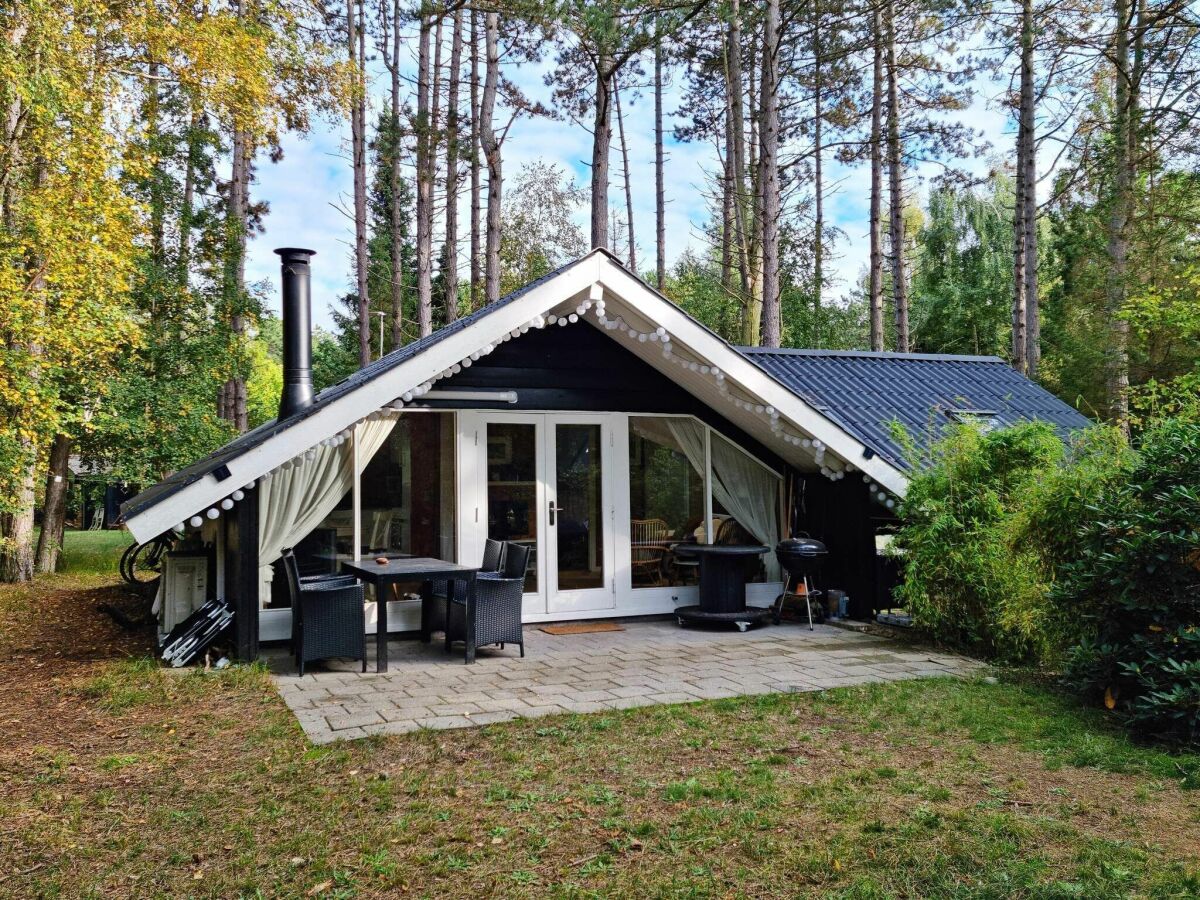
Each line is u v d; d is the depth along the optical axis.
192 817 3.95
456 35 23.83
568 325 9.37
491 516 9.03
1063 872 3.30
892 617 9.20
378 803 4.07
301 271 8.96
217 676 6.72
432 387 8.78
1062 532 6.74
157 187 15.07
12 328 9.55
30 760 4.81
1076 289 17.28
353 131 22.19
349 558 8.48
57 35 9.95
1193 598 5.19
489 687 6.41
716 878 3.31
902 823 3.77
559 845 3.61
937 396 11.45
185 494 6.68
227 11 13.10
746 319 20.28
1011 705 5.75
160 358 15.05
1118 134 15.72
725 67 23.19
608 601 9.52
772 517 10.30
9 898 3.22
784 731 5.20
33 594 12.52
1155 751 4.73
